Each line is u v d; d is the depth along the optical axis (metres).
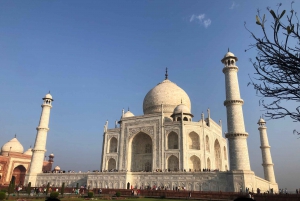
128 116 90.44
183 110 79.75
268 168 81.50
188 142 73.75
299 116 9.96
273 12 9.43
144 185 64.75
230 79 60.78
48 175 79.50
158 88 93.81
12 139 113.31
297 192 53.94
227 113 59.09
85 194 58.47
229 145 57.00
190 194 51.53
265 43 9.76
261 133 85.94
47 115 86.50
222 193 49.03
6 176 97.56
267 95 10.27
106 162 82.75
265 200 43.94
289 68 9.41
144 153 81.56
